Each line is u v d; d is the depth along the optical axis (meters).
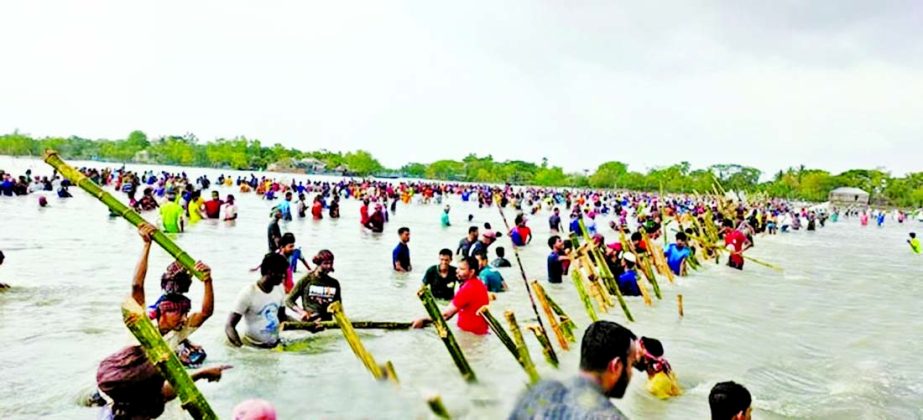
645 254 17.45
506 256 22.25
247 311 8.71
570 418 2.90
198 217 27.36
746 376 9.27
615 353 3.14
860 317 14.62
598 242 15.57
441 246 24.00
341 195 58.72
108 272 14.16
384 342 9.62
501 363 8.70
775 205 82.25
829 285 19.72
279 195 57.19
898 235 51.72
